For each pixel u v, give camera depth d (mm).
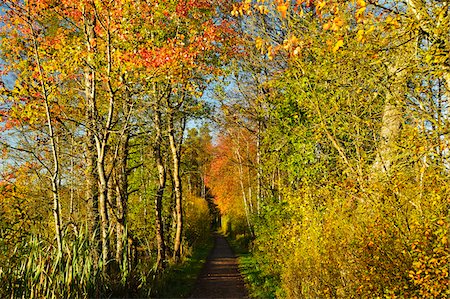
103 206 10859
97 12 10922
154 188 22078
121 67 10539
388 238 5801
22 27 10641
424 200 5945
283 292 11336
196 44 12578
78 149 12734
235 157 30766
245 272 17297
